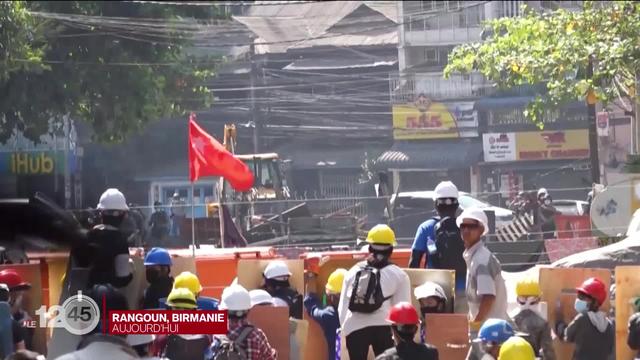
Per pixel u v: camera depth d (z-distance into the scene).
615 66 49.62
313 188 110.50
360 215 66.50
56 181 92.81
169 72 85.69
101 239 25.53
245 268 27.78
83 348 16.20
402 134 109.12
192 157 34.53
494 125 105.94
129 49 82.94
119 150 104.75
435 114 108.06
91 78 79.00
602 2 59.34
